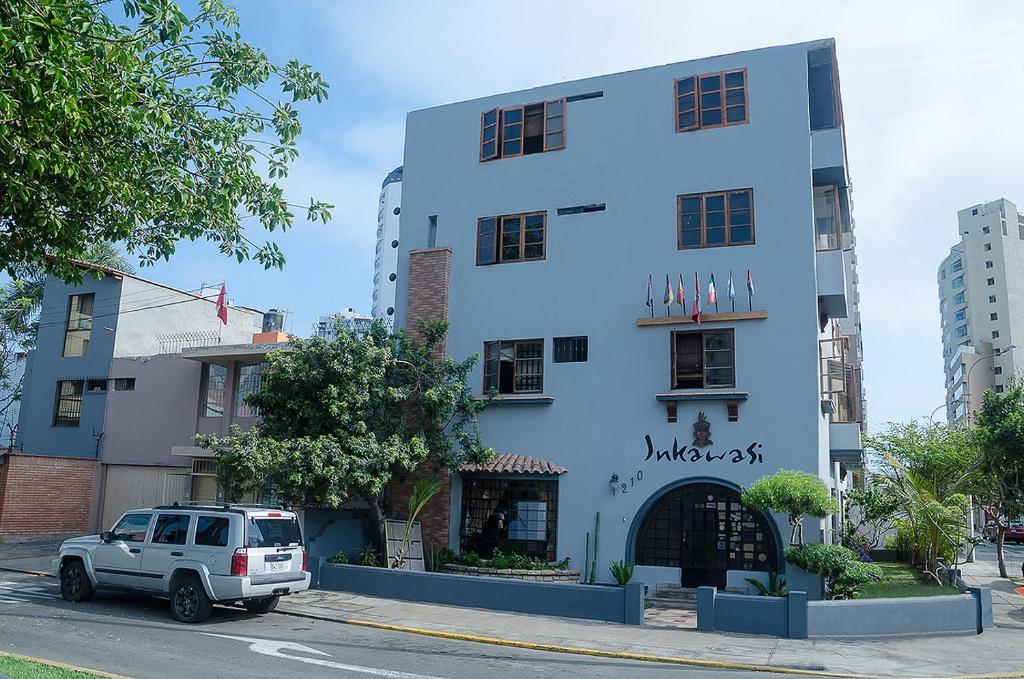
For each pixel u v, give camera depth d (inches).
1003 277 3550.7
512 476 788.6
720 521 728.3
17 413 1403.8
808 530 691.4
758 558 710.5
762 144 770.8
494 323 840.9
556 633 551.2
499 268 850.1
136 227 433.7
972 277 3651.6
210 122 430.6
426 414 770.8
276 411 764.0
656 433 757.9
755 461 719.1
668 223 790.5
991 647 541.3
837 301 770.2
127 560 582.9
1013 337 3491.6
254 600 602.5
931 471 948.0
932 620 578.6
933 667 476.7
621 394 776.3
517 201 857.5
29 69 341.7
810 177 751.7
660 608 677.3
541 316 822.5
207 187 430.3
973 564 1305.4
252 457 666.2
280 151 453.4
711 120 795.4
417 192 906.7
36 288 1229.7
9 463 979.9
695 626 591.2
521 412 808.9
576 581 743.7
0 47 327.6
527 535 784.3
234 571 539.2
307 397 748.6
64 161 365.4
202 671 402.0
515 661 468.8
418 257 880.3
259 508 585.6
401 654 476.1
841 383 864.9
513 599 630.5
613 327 792.3
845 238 948.0
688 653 497.7
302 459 672.4
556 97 862.5
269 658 443.5
